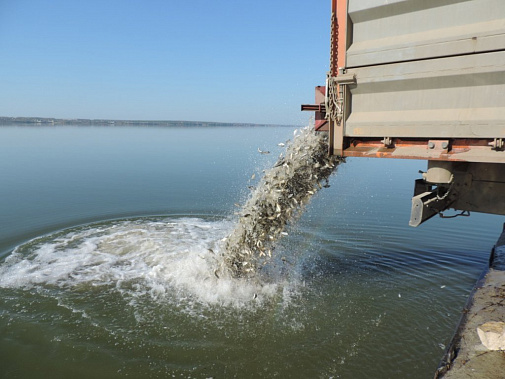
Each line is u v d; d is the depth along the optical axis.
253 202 6.46
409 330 5.57
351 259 8.41
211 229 10.43
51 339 5.23
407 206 12.87
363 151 4.60
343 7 4.46
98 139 46.47
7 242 9.26
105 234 9.95
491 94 3.74
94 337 5.31
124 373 4.60
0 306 6.10
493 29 3.59
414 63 4.07
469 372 3.69
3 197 13.66
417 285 7.07
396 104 4.32
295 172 5.97
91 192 14.66
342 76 4.51
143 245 9.12
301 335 5.46
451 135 3.94
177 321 5.80
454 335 4.41
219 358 4.92
